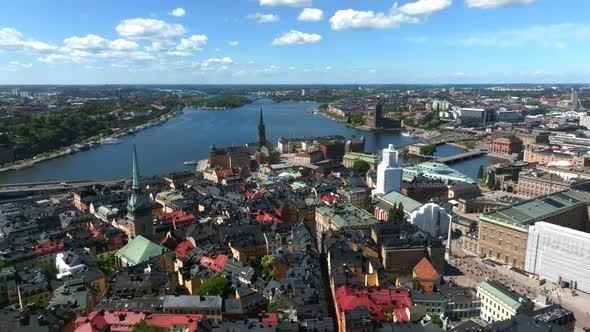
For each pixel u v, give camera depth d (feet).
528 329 583.58
